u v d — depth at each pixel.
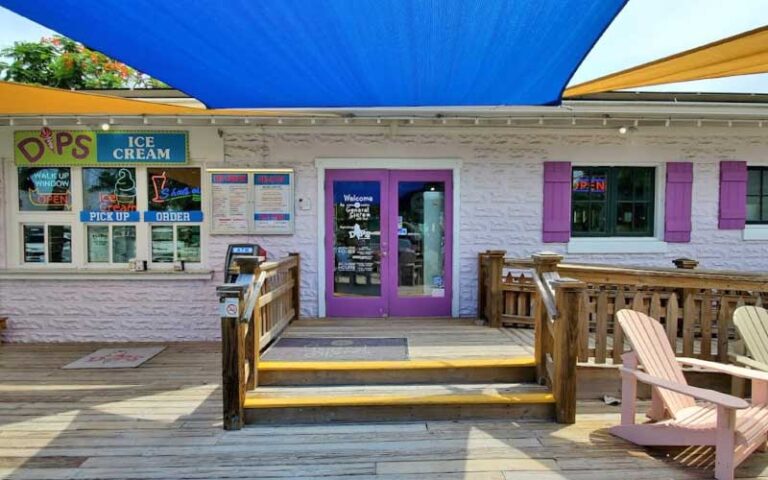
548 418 3.81
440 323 5.95
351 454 3.22
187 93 3.97
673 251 6.29
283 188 6.14
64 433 3.55
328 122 5.73
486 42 2.91
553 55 3.11
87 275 6.07
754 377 3.29
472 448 3.31
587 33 2.78
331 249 6.29
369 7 2.50
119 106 4.50
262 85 3.76
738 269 6.31
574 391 3.72
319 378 4.19
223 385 3.60
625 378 3.49
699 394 2.99
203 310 6.16
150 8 2.55
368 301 6.33
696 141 6.23
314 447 3.32
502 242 6.27
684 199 6.25
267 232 6.14
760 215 6.48
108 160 6.06
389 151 6.18
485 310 6.06
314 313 6.28
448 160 6.19
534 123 5.84
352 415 3.77
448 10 2.54
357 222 6.30
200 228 6.26
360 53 3.09
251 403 3.71
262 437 3.48
